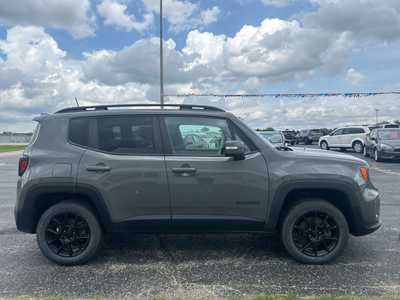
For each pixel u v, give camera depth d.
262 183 4.84
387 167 18.02
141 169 4.84
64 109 5.20
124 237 6.08
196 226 4.90
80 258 4.91
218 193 4.84
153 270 4.75
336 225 4.89
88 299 3.90
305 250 4.95
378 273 4.61
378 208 5.02
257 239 5.98
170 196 4.84
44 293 4.09
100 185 4.82
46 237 4.93
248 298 3.83
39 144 4.98
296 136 44.50
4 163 22.30
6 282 4.41
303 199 4.98
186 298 3.91
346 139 30.16
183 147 4.95
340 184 4.80
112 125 5.00
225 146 4.72
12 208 8.66
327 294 3.99
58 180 4.81
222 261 5.05
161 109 5.07
